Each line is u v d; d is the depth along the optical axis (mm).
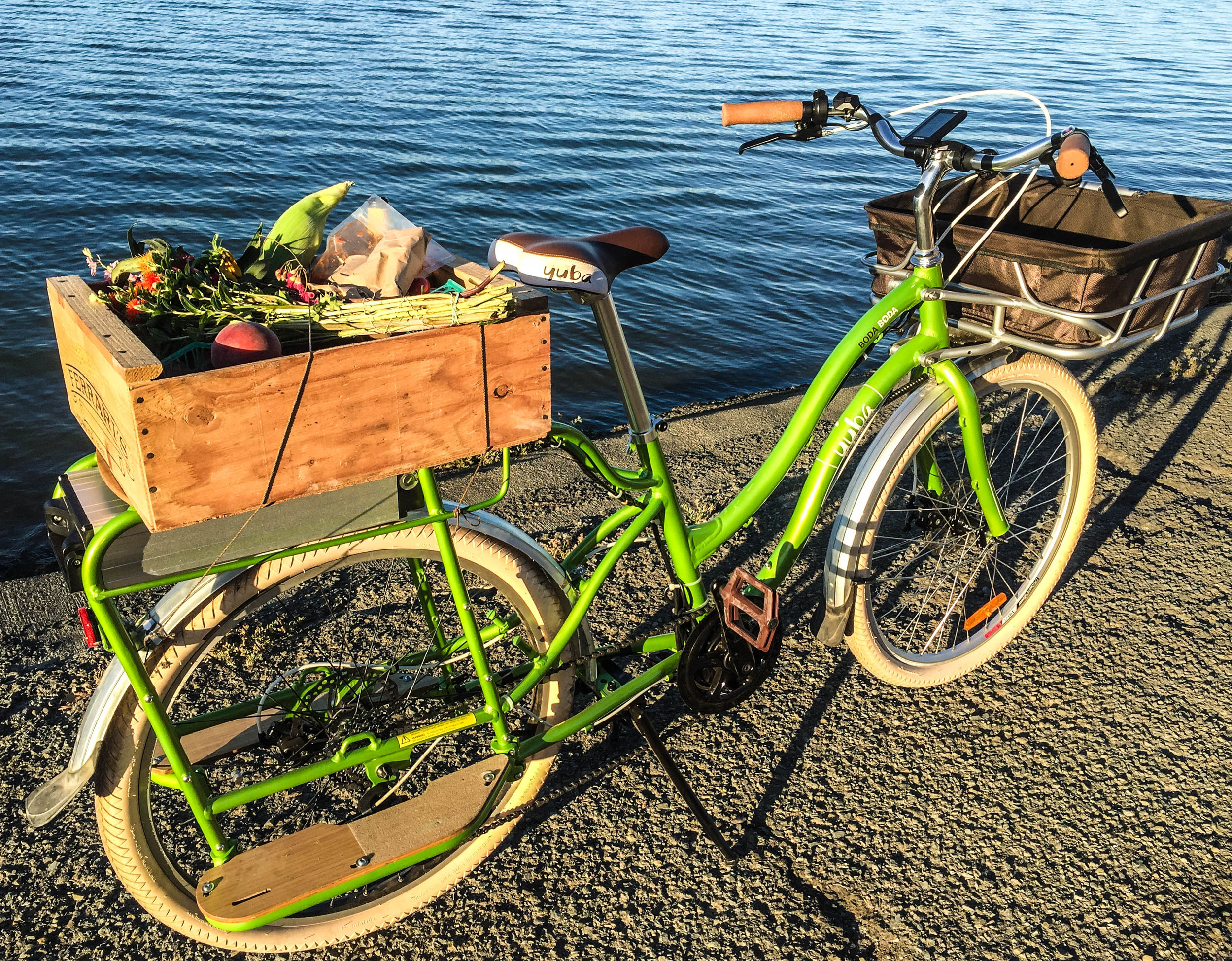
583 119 14219
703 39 23516
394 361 1479
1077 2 45031
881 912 2184
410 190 10320
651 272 8750
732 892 2215
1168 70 23438
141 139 11438
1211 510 3709
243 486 1423
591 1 31359
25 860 2172
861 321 2311
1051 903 2213
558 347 7121
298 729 2008
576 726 2129
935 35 27797
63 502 1586
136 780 1763
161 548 1500
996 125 15977
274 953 2039
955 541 2795
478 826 2033
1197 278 2430
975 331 2418
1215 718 2756
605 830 2357
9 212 8828
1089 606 3178
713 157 12766
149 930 2062
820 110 2191
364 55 18484
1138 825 2418
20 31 18750
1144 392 4598
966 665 2834
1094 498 3756
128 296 1473
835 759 2584
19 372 6160
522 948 2080
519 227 9492
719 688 2314
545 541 3348
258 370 1357
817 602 3199
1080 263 2158
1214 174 13312
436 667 2184
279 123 12672
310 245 1681
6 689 2584
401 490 1714
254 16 23000
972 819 2424
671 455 3980
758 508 2369
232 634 2824
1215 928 2162
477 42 21000
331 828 1946
